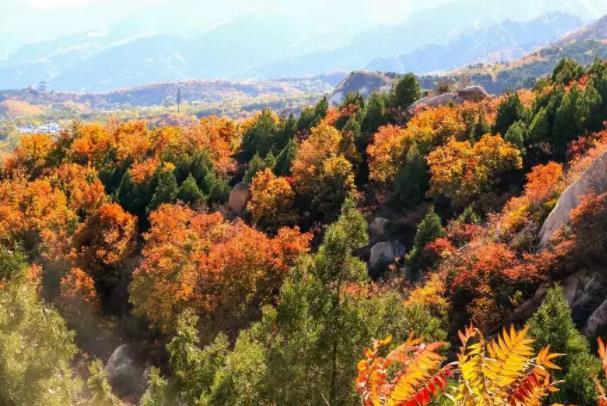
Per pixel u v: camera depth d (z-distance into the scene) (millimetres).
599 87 60531
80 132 91000
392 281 46062
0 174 83875
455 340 31266
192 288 44688
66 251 57250
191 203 65250
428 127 65000
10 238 58906
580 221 30500
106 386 20062
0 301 17453
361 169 70188
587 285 28953
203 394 15445
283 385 13742
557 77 80000
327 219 61250
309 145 66688
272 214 61938
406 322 14508
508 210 43219
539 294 30578
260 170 66938
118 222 59875
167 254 47188
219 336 17219
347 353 13648
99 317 53125
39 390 15422
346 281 14484
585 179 32531
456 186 54781
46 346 16359
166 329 45531
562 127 57031
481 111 67625
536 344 20156
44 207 63688
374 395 3066
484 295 32406
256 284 44469
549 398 18125
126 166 77938
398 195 62406
